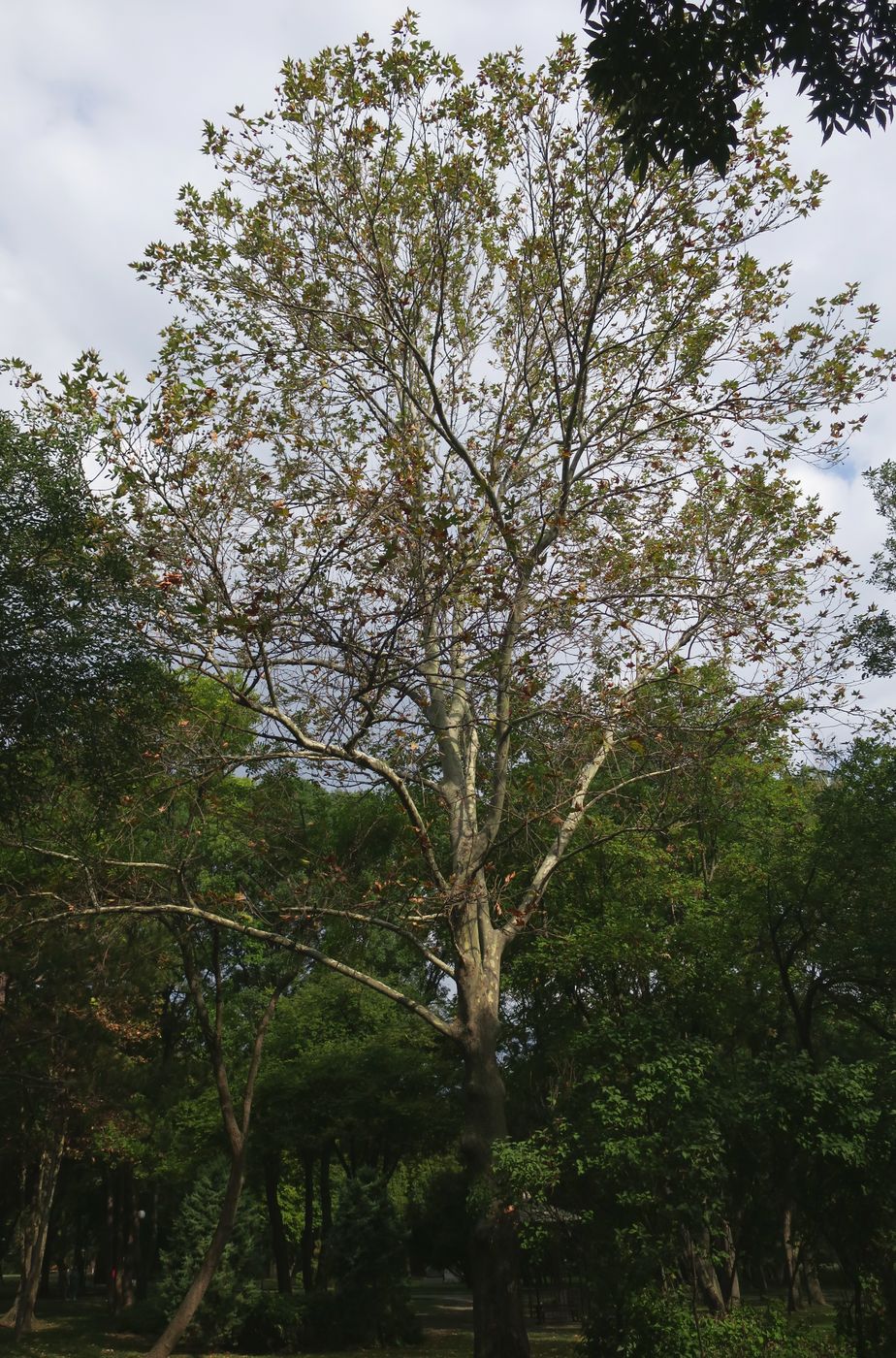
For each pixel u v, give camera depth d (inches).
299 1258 1497.3
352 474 502.3
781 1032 669.9
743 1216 439.8
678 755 544.7
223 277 579.5
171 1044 1102.4
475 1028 512.1
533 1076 796.6
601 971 761.0
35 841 596.1
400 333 585.9
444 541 450.9
